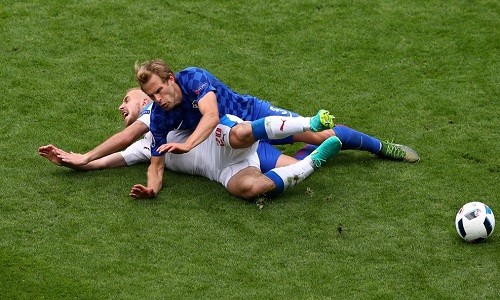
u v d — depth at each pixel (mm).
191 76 21922
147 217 21453
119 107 24656
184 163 22844
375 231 20984
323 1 31125
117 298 18875
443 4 31078
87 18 30250
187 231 20969
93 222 21234
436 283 19359
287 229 21031
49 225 21125
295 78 27469
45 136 24609
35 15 30328
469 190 22438
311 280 19438
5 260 19891
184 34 29594
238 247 20453
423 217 21453
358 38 29422
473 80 27297
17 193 22203
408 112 25828
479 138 24594
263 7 30938
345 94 26703
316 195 22266
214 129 22062
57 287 19141
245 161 22266
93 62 28078
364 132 24969
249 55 28594
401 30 29828
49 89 26703
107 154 23000
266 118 21547
